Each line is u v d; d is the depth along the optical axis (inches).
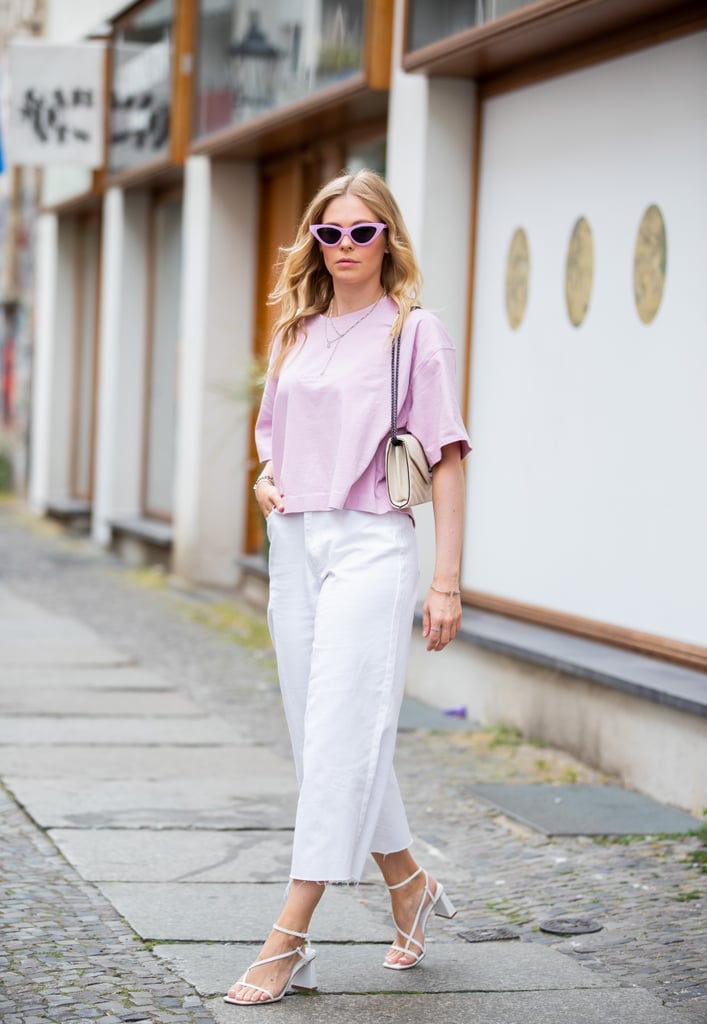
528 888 210.8
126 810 243.4
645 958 181.5
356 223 164.1
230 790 259.9
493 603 340.2
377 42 370.9
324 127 441.1
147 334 641.0
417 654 352.8
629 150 294.0
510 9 303.9
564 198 317.4
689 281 274.4
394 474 162.6
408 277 167.9
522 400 333.1
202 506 532.1
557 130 320.5
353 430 162.6
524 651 294.5
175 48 535.2
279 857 221.0
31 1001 159.0
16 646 400.8
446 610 164.1
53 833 228.2
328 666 160.9
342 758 160.1
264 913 194.4
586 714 283.7
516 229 336.8
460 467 165.8
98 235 728.3
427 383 163.3
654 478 284.2
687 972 176.4
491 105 348.2
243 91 475.8
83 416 753.0
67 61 591.5
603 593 300.7
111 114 615.8
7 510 814.5
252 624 459.2
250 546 532.4
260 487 171.9
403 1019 158.6
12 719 311.0
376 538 162.9
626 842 233.6
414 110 356.5
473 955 181.2
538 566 325.4
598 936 189.9
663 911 199.8
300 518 166.9
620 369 296.2
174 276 607.8
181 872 211.5
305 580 167.2
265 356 496.7
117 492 645.3
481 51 320.2
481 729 316.2
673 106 280.2
